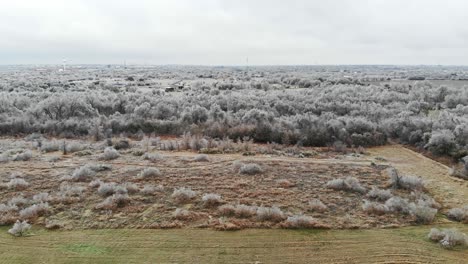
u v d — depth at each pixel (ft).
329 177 55.06
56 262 32.48
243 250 34.37
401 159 66.80
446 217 42.57
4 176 55.16
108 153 65.77
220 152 70.59
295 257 33.17
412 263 32.14
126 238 36.73
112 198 45.39
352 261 32.50
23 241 36.19
